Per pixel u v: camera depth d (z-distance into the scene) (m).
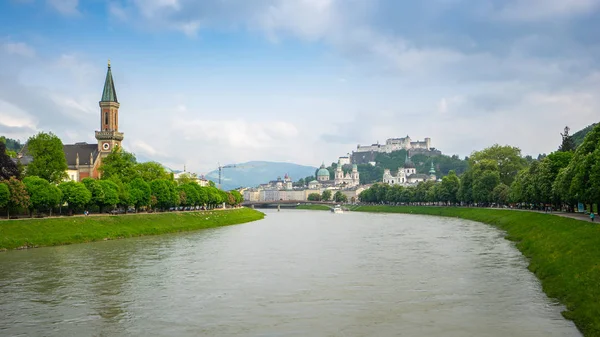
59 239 152.75
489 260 114.25
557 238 112.00
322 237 181.00
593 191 135.38
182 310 74.81
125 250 139.25
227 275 101.12
